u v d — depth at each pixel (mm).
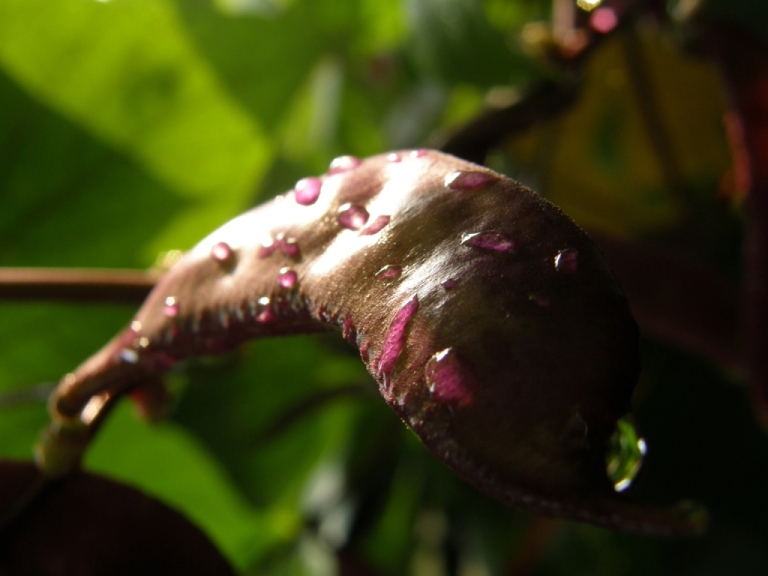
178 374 207
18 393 226
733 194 228
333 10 258
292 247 107
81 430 132
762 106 172
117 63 213
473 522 276
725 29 180
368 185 107
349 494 277
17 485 135
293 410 255
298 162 307
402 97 302
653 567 260
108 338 229
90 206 221
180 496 255
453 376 90
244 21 233
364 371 274
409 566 292
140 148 221
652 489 250
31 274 166
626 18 193
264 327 108
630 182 278
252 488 264
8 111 208
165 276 118
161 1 213
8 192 213
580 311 91
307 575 272
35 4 201
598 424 88
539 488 86
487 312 92
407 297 96
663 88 253
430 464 280
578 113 268
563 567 277
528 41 196
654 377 257
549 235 95
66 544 131
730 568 247
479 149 181
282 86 243
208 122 226
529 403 88
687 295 181
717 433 250
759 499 247
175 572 134
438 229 99
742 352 179
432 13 257
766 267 164
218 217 234
